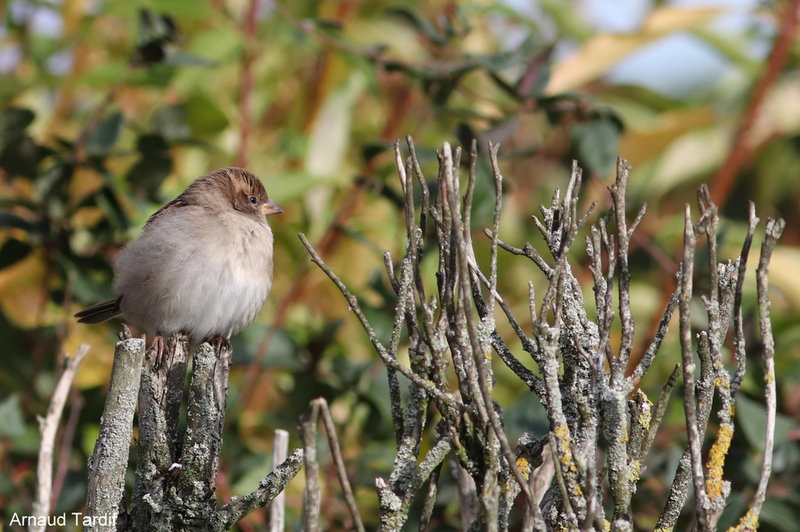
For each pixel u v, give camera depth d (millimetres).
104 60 13891
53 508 9336
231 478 9914
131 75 11367
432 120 12570
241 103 12234
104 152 10695
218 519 5715
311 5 13633
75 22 13117
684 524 9172
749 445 9242
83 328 11695
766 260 5184
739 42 13820
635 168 13852
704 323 9750
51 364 11062
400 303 5500
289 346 10391
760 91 11812
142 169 11086
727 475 9133
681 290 5047
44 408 10891
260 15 13023
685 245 5027
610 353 5340
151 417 6199
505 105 11625
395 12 10914
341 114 12570
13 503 9766
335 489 10195
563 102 10383
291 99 14031
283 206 12797
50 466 7027
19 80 12031
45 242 10969
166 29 10719
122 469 5844
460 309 5195
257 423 10727
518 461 5367
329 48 12148
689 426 5051
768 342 5199
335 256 12422
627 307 5340
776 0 12336
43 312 11305
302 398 10391
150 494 6012
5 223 10641
